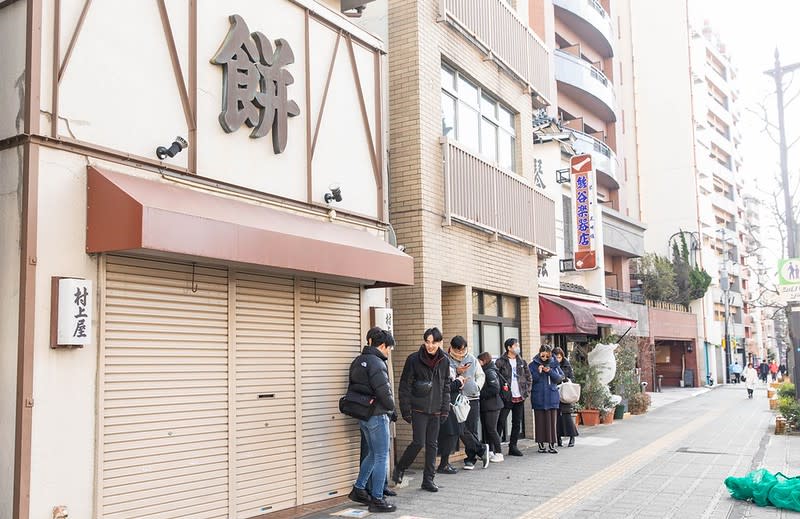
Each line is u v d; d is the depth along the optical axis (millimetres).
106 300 5578
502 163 13594
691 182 47000
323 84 8289
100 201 5402
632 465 10109
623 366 18703
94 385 5434
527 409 13500
